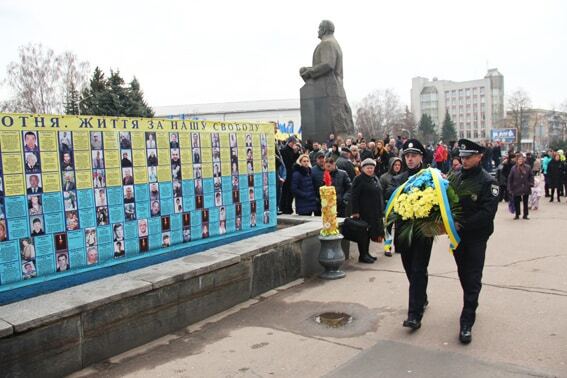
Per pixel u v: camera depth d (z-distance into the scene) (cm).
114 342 452
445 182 481
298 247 695
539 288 602
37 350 394
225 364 429
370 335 479
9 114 439
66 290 461
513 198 1259
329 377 394
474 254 465
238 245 639
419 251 490
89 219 503
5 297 435
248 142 708
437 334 472
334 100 1772
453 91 13862
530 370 390
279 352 449
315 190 903
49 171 468
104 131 514
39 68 4231
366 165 772
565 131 8569
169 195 588
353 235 776
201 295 541
